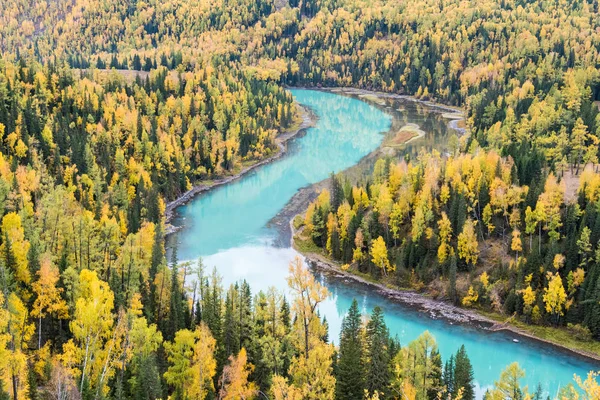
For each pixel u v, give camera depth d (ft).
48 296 239.50
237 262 438.81
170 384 233.14
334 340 325.01
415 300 383.86
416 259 408.05
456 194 424.46
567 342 330.95
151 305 292.20
